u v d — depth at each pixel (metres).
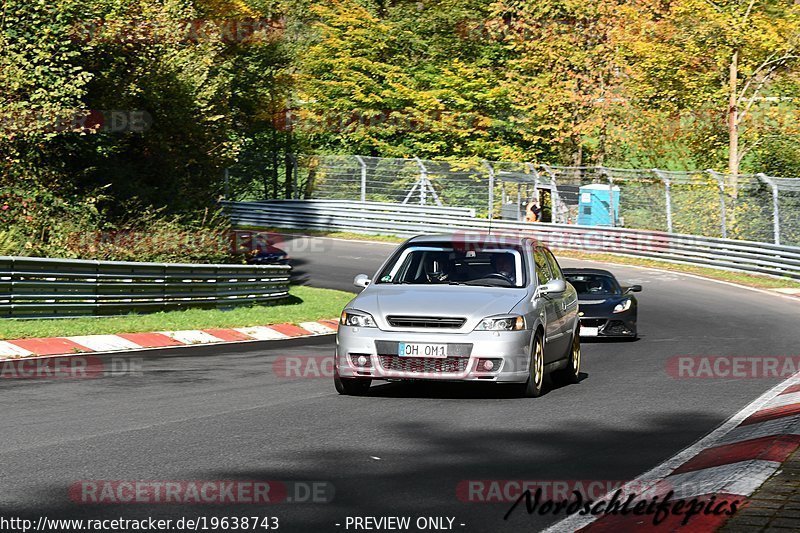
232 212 122.06
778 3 113.75
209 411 24.39
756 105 113.25
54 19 55.56
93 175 63.09
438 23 135.25
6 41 54.34
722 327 53.62
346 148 134.00
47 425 21.98
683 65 113.69
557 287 29.27
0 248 50.59
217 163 71.44
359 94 129.00
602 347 44.19
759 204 93.62
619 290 49.16
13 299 40.56
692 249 92.75
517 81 128.38
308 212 117.88
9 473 17.16
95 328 42.22
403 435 21.30
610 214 103.81
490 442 20.61
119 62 61.28
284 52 127.25
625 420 23.73
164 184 68.75
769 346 43.47
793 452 18.08
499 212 111.81
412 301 27.11
